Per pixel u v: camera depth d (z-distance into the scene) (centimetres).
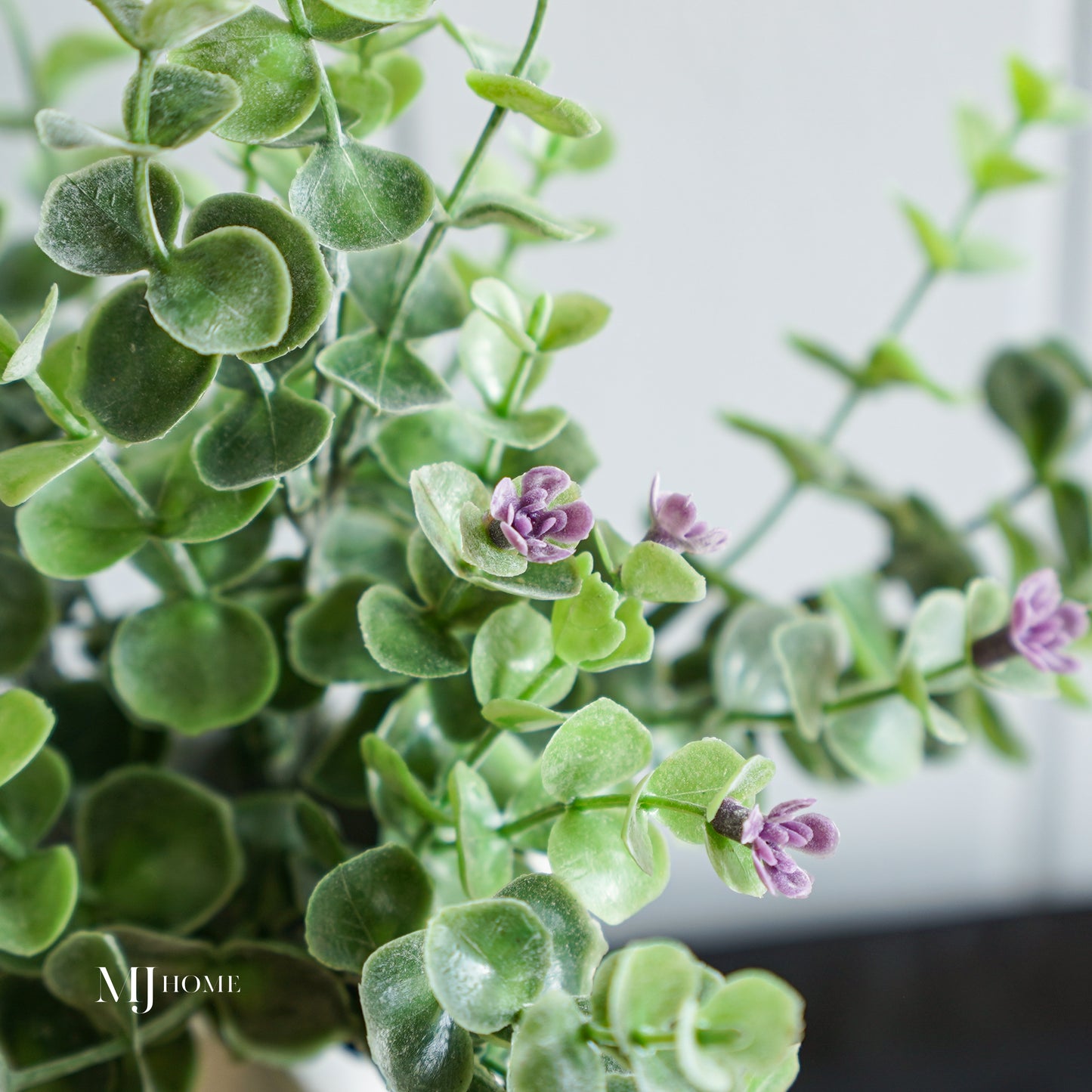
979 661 48
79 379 42
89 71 59
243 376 44
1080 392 62
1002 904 104
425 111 73
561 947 42
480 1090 43
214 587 48
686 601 43
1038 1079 80
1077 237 92
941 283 89
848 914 99
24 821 47
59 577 45
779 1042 40
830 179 84
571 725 42
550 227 44
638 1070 40
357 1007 47
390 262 47
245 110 42
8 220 52
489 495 43
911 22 81
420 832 46
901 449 93
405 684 49
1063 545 60
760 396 89
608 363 84
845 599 54
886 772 50
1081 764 103
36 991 48
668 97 79
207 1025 51
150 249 41
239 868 48
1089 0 85
